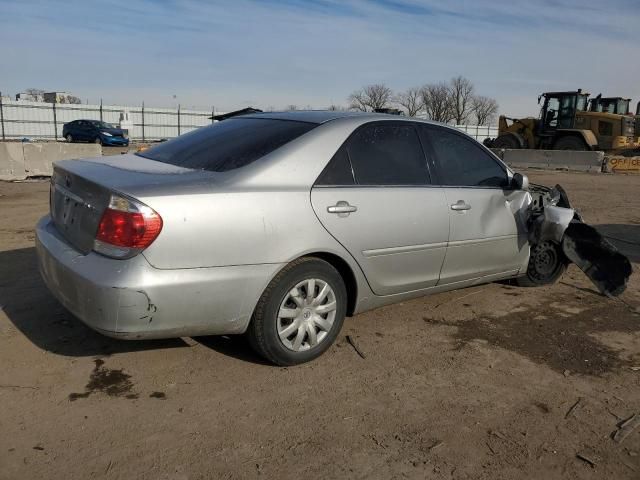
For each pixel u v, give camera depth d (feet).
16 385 10.46
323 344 12.04
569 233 17.33
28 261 18.20
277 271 10.88
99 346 12.10
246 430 9.52
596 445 9.69
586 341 14.02
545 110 77.46
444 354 12.86
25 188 37.58
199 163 11.65
